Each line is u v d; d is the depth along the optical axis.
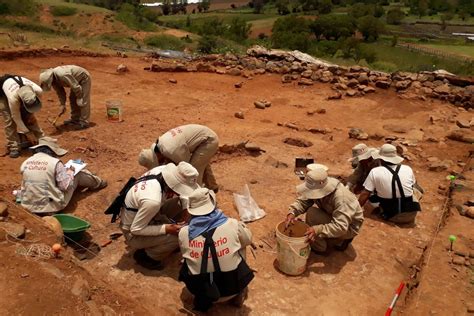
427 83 13.89
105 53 17.64
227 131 9.95
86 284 4.26
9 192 6.37
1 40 19.62
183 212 5.28
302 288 4.88
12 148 7.73
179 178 4.71
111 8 79.81
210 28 70.38
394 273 5.26
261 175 7.64
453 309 4.65
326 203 5.15
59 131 9.11
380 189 6.10
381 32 75.00
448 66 46.84
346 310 4.62
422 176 8.02
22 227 4.93
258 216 6.20
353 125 11.12
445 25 93.62
